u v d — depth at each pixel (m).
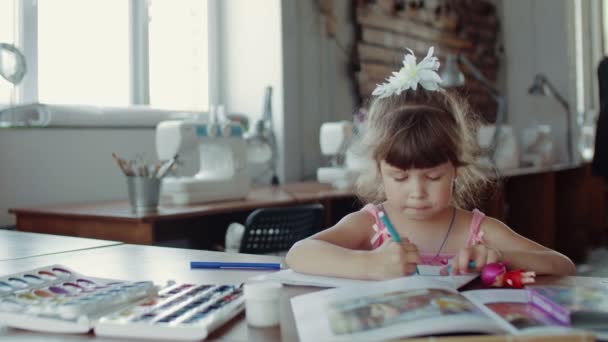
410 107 1.08
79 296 0.82
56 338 0.74
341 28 3.78
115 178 2.80
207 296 0.87
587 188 5.01
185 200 2.25
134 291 0.85
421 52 4.34
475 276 0.98
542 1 5.19
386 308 0.73
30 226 2.22
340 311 0.75
